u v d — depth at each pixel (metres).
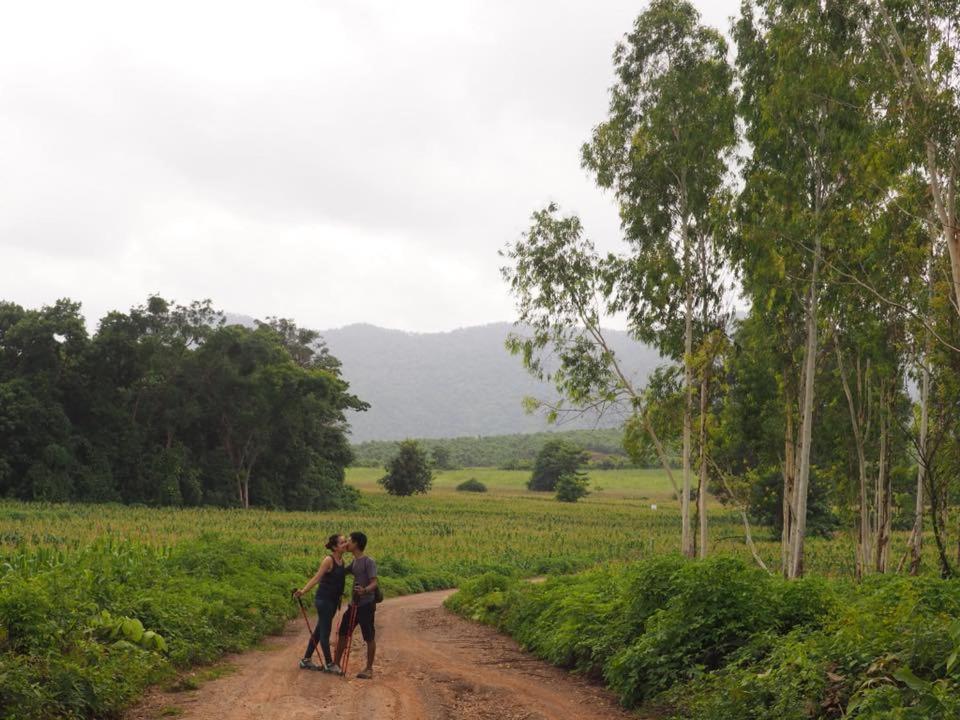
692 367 30.39
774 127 23.14
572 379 33.09
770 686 7.99
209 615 14.05
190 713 8.58
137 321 89.69
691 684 9.32
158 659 10.52
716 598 10.60
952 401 23.94
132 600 12.70
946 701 6.08
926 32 19.69
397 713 8.96
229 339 92.00
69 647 9.48
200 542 22.70
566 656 12.96
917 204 20.67
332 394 102.56
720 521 96.62
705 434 29.97
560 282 33.19
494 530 75.00
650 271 30.61
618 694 10.41
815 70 20.67
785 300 25.42
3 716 7.11
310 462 103.06
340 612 21.95
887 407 28.89
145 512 74.12
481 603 22.23
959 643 6.97
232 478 95.19
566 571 50.00
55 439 81.75
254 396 92.50
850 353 29.59
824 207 24.06
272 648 14.40
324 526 70.38
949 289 21.84
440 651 14.75
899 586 11.14
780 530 70.50
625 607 12.91
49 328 81.31
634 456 33.25
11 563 18.12
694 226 31.42
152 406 90.31
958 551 26.20
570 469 162.25
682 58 31.33
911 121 18.41
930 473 22.38
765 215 24.11
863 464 29.73
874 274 23.83
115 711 8.45
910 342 26.14
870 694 6.74
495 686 10.89
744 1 26.11
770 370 29.84
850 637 8.26
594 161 32.44
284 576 22.94
